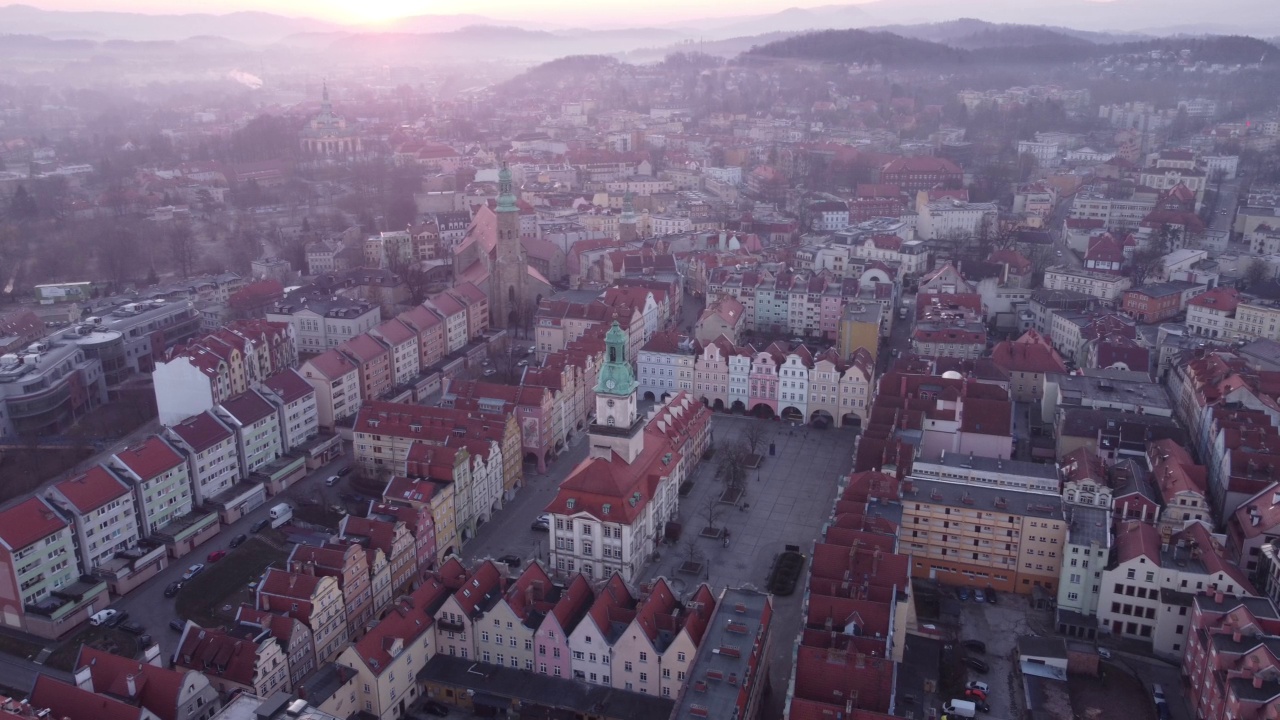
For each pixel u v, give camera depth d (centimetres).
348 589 17425
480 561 18525
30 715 13138
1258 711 13562
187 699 14225
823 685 13750
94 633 18100
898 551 18788
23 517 18088
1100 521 18688
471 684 16075
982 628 18238
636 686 15688
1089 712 15800
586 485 19338
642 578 19862
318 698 14438
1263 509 19525
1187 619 16925
